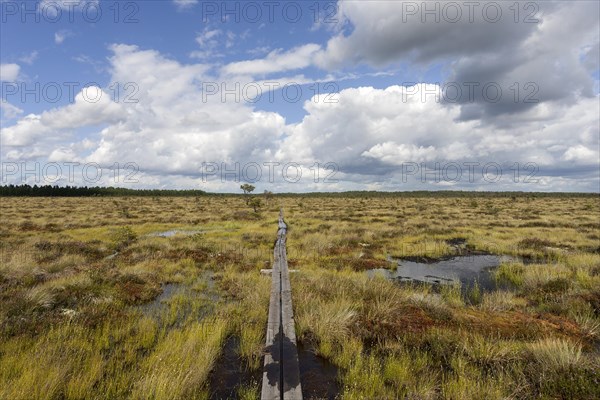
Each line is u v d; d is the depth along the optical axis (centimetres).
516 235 2202
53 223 2853
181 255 1470
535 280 1045
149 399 433
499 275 1302
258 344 610
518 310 845
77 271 1122
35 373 453
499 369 538
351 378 498
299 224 2939
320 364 571
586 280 1016
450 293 1003
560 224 2788
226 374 542
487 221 3128
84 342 593
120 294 902
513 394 452
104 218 3547
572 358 516
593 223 2772
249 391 462
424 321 745
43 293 804
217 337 630
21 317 677
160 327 720
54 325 666
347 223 2920
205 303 881
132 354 566
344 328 669
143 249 1595
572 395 448
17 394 414
